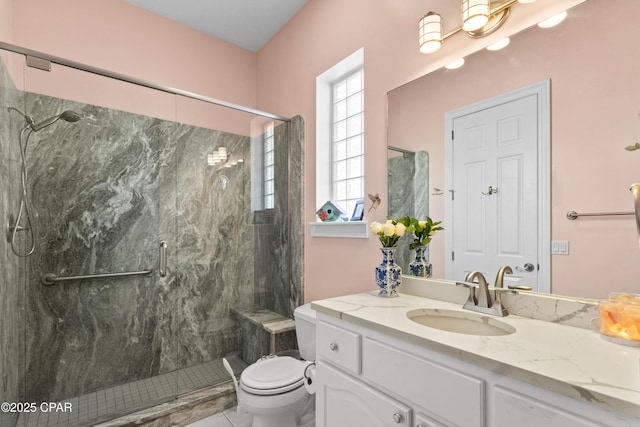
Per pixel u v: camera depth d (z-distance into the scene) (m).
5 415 1.56
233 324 2.46
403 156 1.68
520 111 1.22
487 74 1.33
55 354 1.87
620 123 0.98
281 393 1.58
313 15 2.39
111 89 2.05
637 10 0.96
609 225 1.00
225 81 2.93
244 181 2.51
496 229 1.28
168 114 2.27
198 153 2.37
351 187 2.28
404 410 0.99
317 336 1.40
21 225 1.72
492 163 1.30
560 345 0.88
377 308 1.31
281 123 2.62
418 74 1.62
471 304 1.28
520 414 0.75
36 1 2.08
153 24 2.56
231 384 2.13
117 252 2.11
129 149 2.14
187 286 2.33
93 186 2.02
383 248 1.56
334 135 2.41
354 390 1.19
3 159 1.55
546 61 1.15
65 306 1.92
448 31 1.49
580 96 1.06
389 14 1.79
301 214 2.45
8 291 1.60
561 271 1.10
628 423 0.60
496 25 1.30
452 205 1.44
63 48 2.17
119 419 1.75
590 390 0.63
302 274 2.43
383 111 1.82
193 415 1.91
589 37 1.05
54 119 1.83
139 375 2.15
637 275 0.95
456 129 1.43
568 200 1.08
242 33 2.84
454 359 0.89
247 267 2.52
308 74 2.43
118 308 2.10
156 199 2.24
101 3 2.33
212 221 2.42
